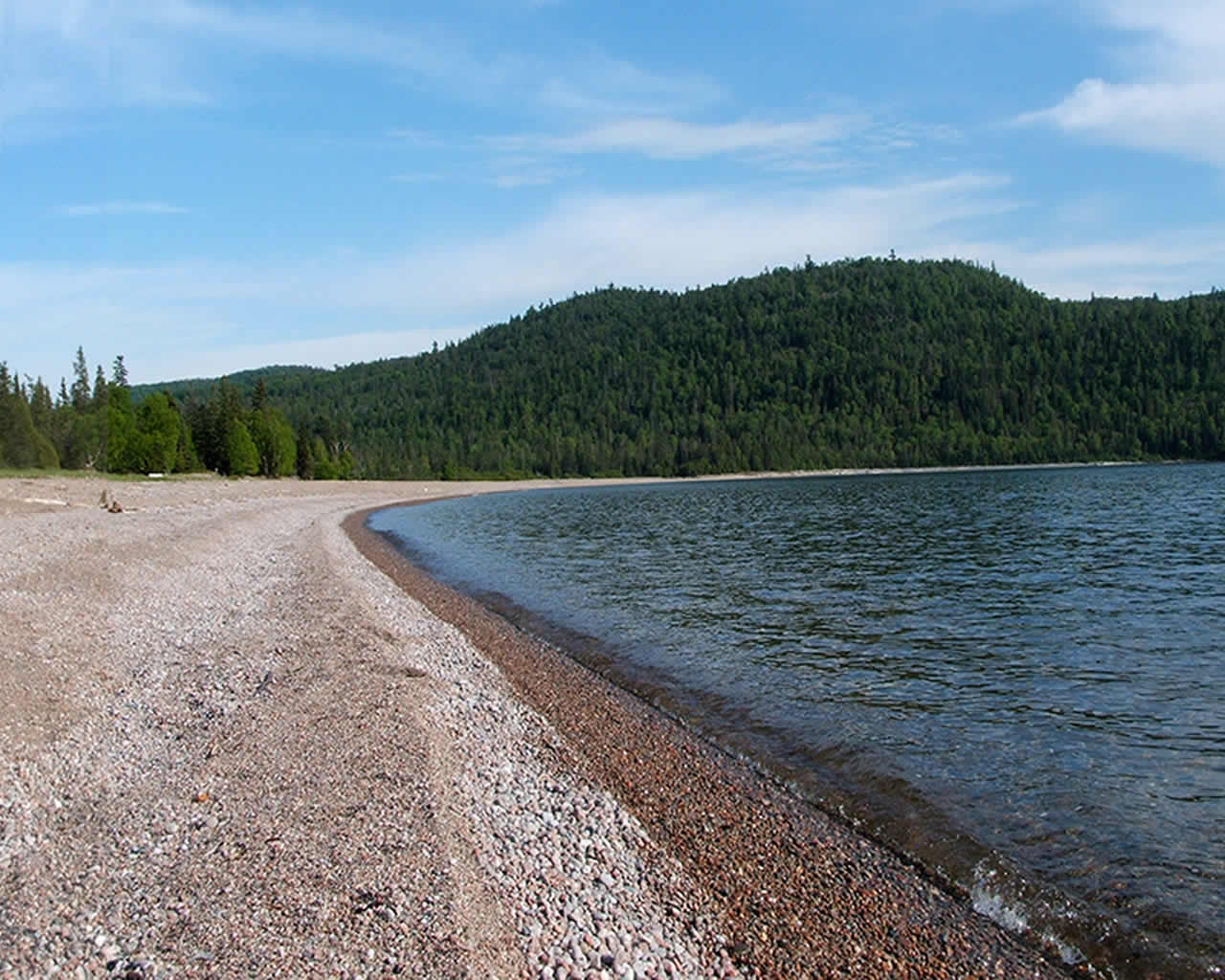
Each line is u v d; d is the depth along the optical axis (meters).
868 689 15.05
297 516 55.28
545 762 11.68
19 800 9.24
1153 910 7.84
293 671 14.91
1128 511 51.44
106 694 13.31
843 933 7.59
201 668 15.29
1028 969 7.11
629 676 16.23
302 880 7.55
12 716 11.26
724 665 16.88
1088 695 14.54
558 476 166.12
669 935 7.43
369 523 58.00
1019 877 8.50
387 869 7.75
